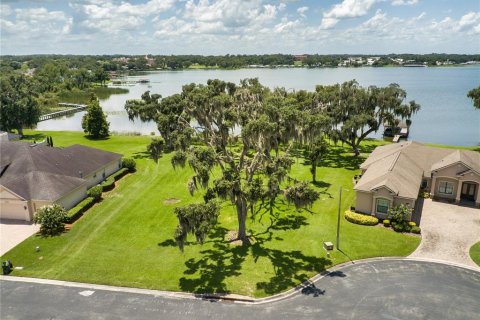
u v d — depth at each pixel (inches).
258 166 1298.0
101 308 938.7
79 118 4276.6
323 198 1628.9
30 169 1624.0
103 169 1900.8
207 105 1318.9
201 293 989.8
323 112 2144.4
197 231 980.6
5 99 2910.9
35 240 1275.8
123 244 1249.4
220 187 1083.3
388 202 1385.3
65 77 7436.0
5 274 1081.4
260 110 1434.5
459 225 1348.4
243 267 1106.1
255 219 1435.8
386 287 1003.3
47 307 944.9
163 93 5871.1
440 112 4328.3
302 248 1210.0
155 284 1028.5
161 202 1615.4
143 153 2420.0
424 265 1103.0
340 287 1007.6
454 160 1567.4
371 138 3004.4
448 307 920.3
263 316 901.8
